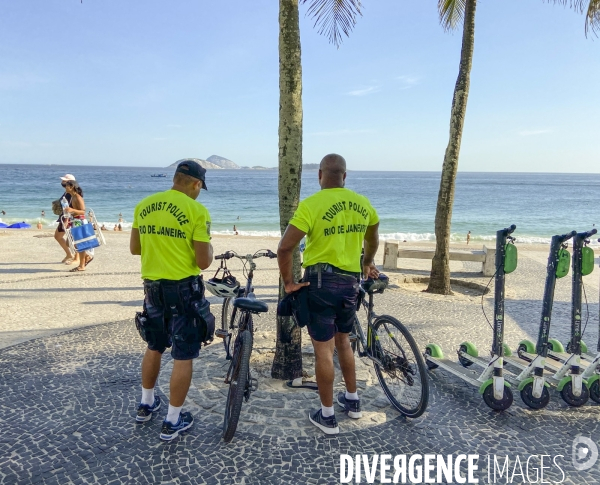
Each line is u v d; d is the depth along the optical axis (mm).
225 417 3029
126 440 2949
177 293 2857
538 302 7180
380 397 3631
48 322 5672
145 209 2924
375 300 7105
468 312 6484
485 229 29703
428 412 3445
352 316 3127
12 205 39719
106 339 4965
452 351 4848
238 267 10023
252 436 3029
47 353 4492
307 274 3014
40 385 3740
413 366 3287
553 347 4230
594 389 3645
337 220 2889
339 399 3467
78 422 3160
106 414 3279
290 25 3555
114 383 3799
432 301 7125
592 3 6652
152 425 3146
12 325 5508
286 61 3594
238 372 2930
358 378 3957
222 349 4625
